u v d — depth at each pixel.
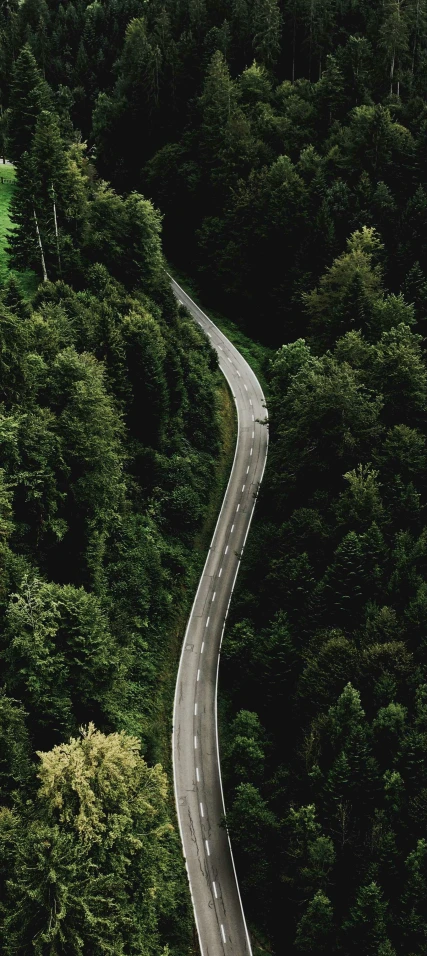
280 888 48.72
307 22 121.19
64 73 145.75
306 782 49.62
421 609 51.84
